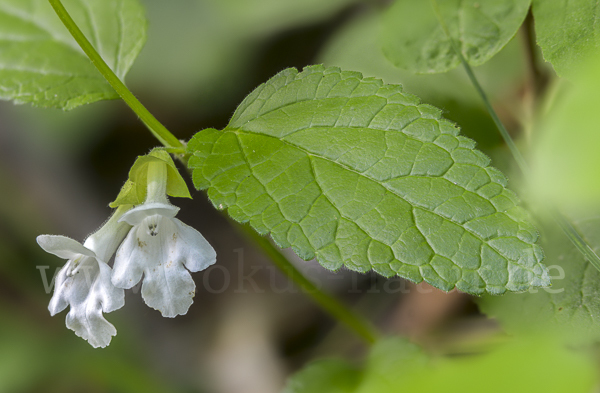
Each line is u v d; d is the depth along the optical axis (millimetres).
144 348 537
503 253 378
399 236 381
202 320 566
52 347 512
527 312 413
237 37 589
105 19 445
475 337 458
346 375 430
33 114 615
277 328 543
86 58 442
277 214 386
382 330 480
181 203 595
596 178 212
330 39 546
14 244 571
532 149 431
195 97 594
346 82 402
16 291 543
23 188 601
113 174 625
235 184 392
